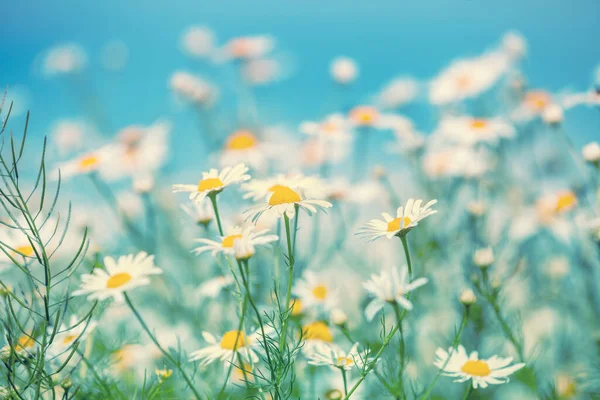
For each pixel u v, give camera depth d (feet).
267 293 2.11
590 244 2.29
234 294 1.78
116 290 1.67
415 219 1.67
